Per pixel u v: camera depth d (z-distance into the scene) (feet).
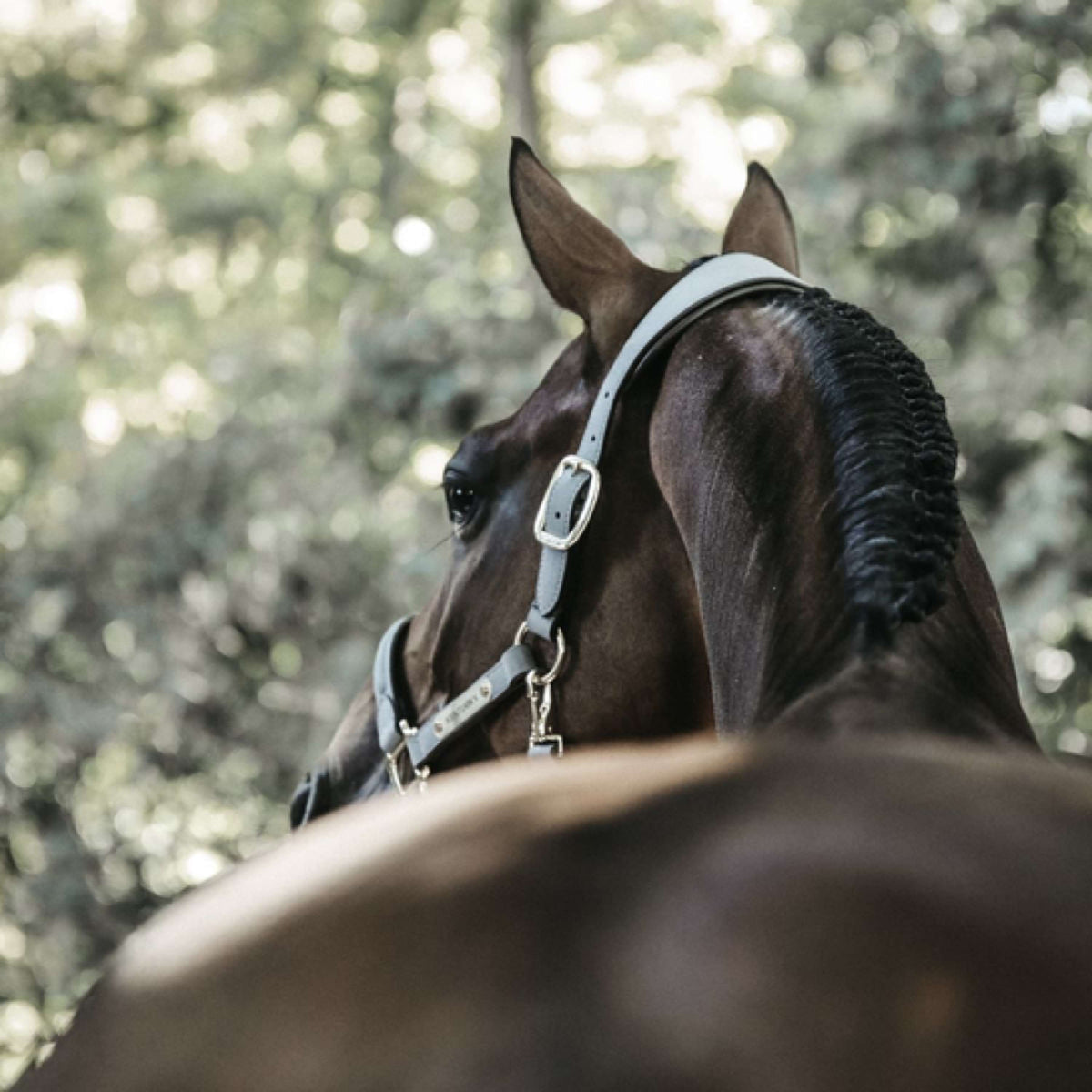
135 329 54.24
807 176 38.52
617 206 42.01
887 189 37.96
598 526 9.88
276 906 4.73
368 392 39.78
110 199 56.49
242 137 59.26
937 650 7.07
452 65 58.03
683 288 9.85
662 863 4.60
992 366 35.14
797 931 4.40
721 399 8.96
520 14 53.52
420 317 40.37
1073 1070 4.25
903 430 7.84
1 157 58.08
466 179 55.47
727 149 52.95
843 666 6.81
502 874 4.62
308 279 55.93
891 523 7.27
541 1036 4.25
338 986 4.48
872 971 4.33
